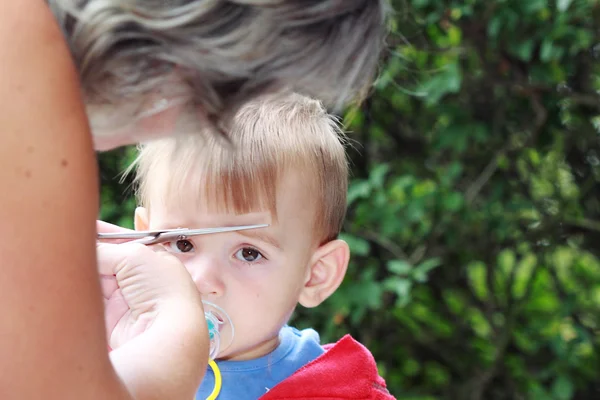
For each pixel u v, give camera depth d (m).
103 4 0.80
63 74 0.79
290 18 0.82
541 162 3.35
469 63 3.11
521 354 3.45
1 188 0.76
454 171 3.03
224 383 1.56
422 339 3.42
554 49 2.87
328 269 1.67
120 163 3.00
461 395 3.47
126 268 1.08
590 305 3.37
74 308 0.79
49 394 0.79
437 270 3.36
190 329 1.00
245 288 1.49
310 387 1.55
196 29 0.81
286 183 1.53
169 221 1.51
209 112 0.88
